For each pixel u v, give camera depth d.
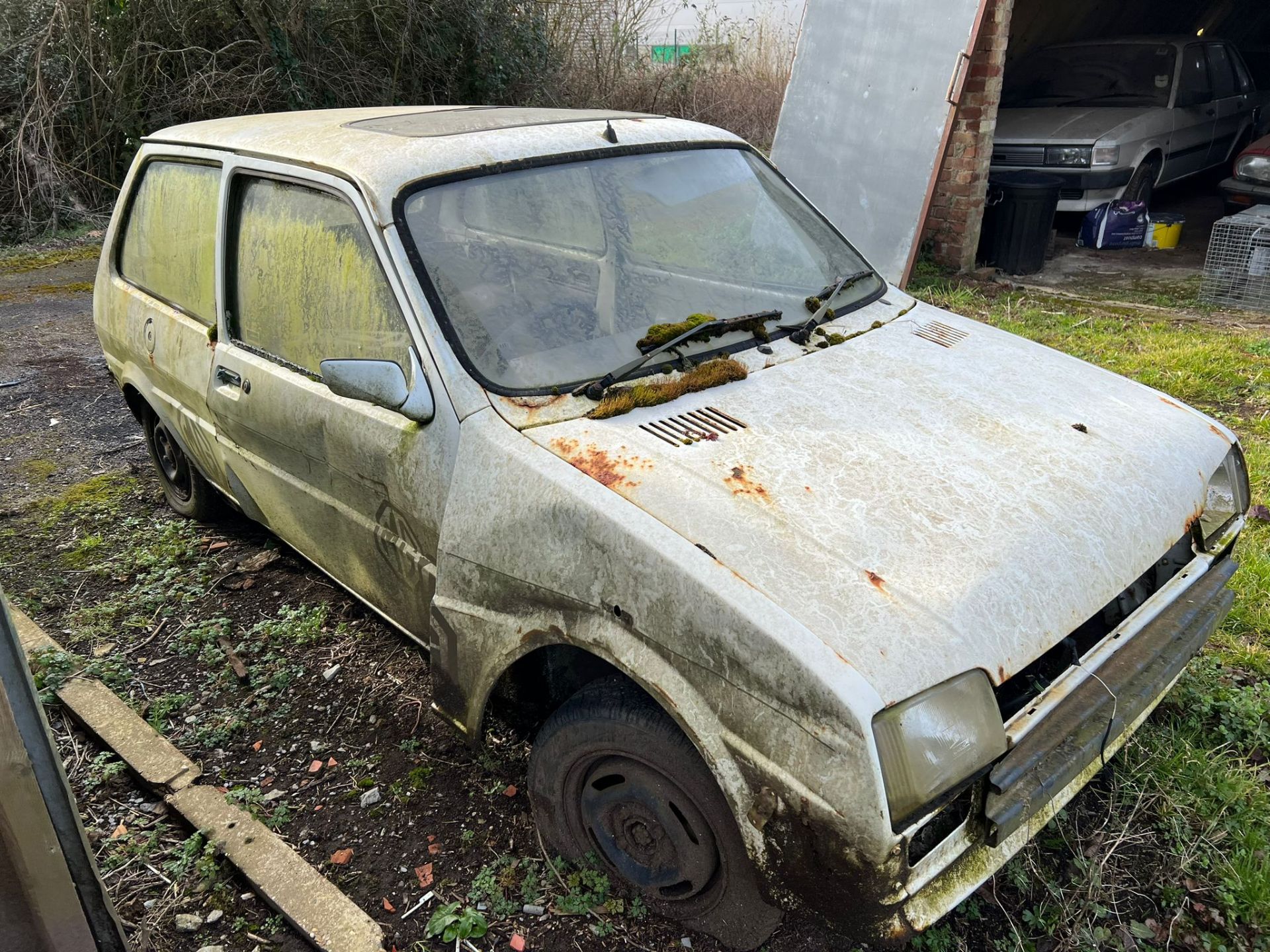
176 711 3.41
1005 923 2.46
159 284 4.05
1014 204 8.64
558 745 2.43
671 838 2.28
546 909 2.55
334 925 2.47
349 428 2.84
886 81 7.94
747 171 3.50
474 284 2.68
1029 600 2.07
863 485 2.26
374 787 3.01
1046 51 10.93
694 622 2.00
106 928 1.95
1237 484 2.84
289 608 3.96
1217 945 2.36
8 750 1.67
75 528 4.72
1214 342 6.48
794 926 2.45
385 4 11.54
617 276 2.87
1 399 6.44
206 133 3.77
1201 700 3.08
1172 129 9.81
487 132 3.04
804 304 3.15
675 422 2.48
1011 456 2.45
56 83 11.05
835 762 1.80
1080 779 2.27
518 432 2.45
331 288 2.91
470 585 2.52
